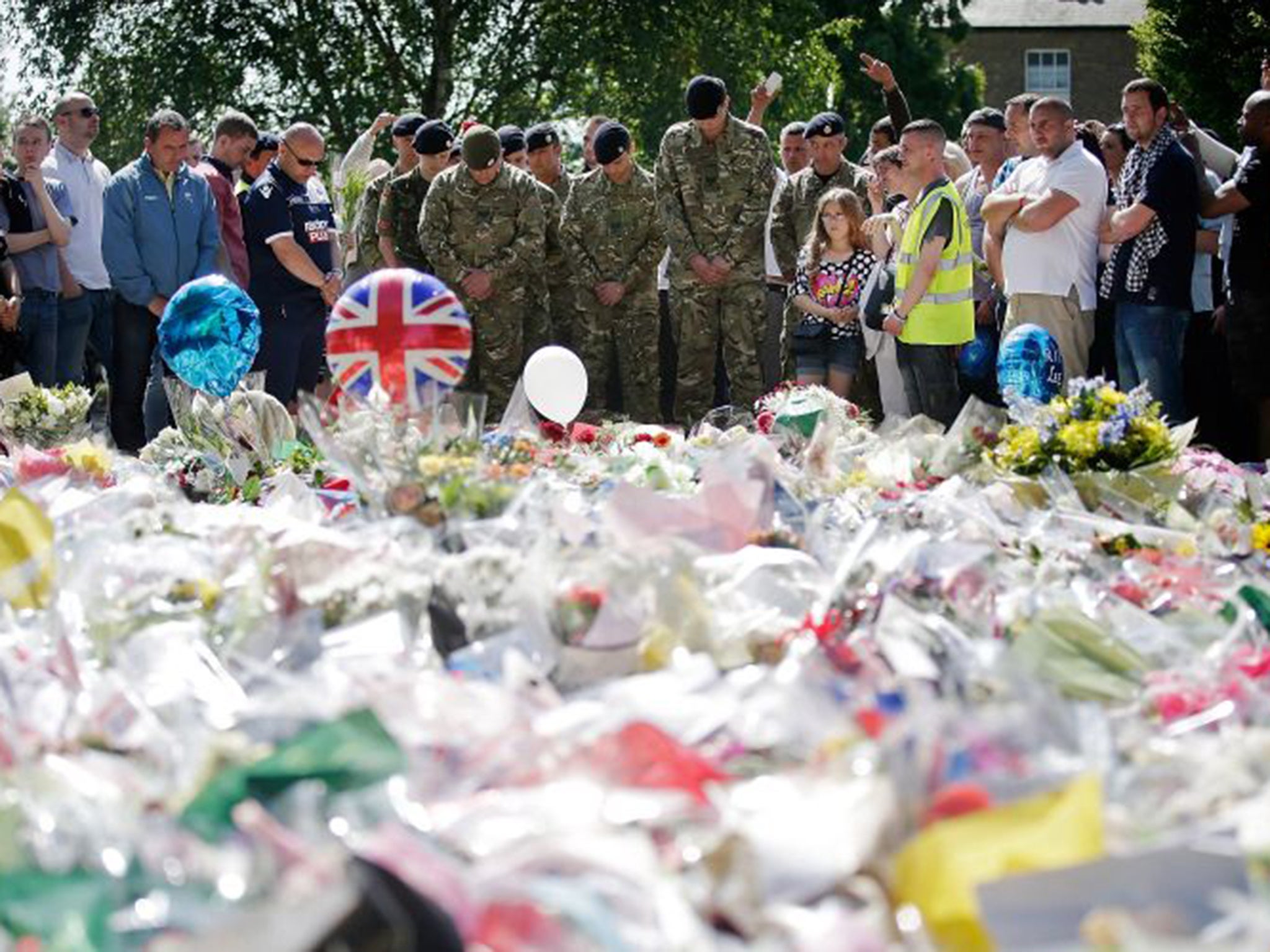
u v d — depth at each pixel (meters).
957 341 8.96
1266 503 5.05
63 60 36.03
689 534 3.18
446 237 11.02
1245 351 8.57
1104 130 10.28
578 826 1.71
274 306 10.76
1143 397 5.20
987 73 64.00
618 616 2.65
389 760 1.83
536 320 11.28
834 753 1.85
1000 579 3.12
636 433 6.18
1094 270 8.88
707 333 11.00
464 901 1.50
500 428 5.31
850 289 9.88
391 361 4.51
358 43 36.50
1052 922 1.51
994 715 1.84
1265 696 2.37
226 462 6.25
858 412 7.24
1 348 9.91
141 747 2.19
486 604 2.80
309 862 1.58
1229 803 1.83
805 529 3.41
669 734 2.00
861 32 45.34
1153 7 36.25
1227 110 35.56
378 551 2.96
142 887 1.63
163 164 10.31
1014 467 5.06
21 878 1.64
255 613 2.82
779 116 36.91
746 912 1.61
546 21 36.34
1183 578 3.44
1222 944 1.41
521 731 1.95
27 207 10.31
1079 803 1.63
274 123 36.53
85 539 3.13
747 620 2.75
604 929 1.49
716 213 10.86
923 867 1.58
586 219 11.27
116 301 10.32
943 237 8.88
